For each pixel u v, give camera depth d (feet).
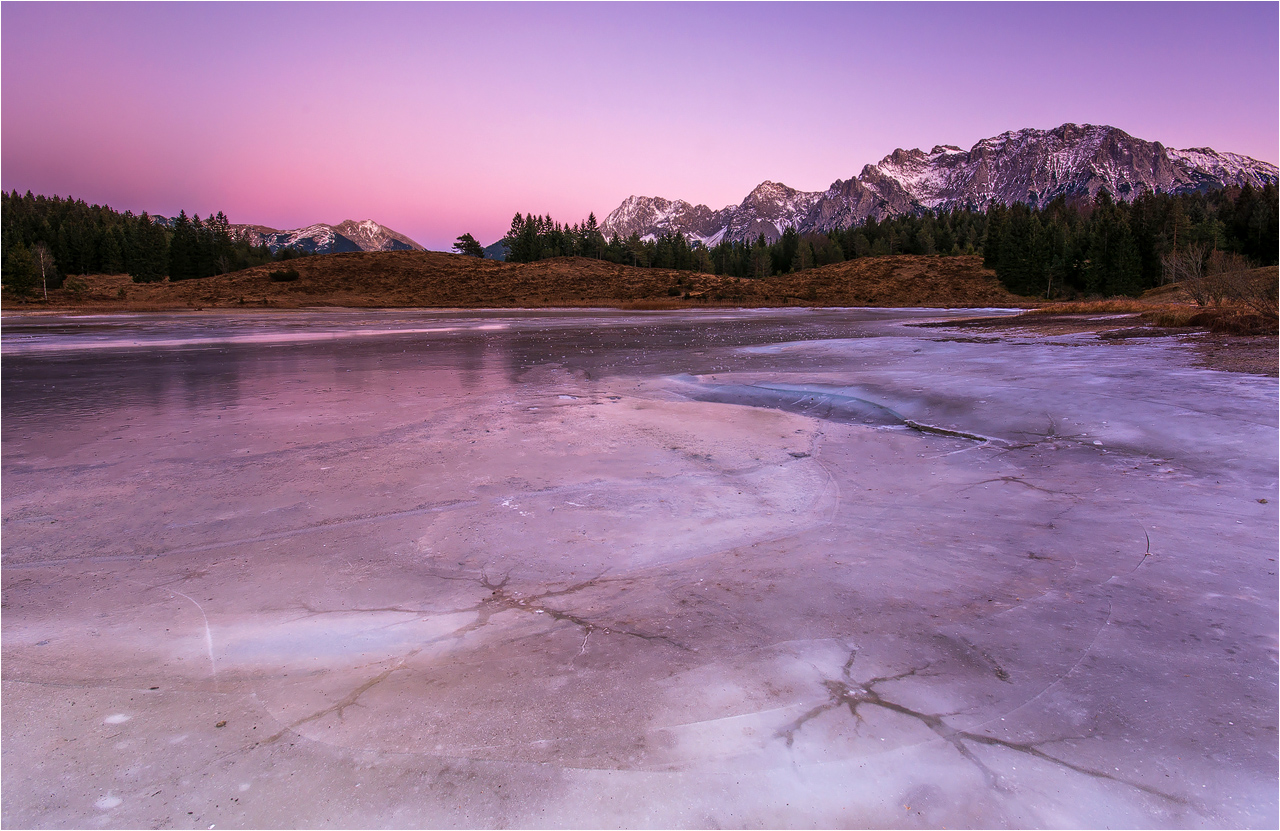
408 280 254.47
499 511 14.98
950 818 5.92
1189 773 6.40
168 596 10.82
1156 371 32.91
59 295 216.13
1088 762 6.59
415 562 12.16
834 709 7.49
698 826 5.87
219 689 8.14
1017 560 11.81
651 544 12.98
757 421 25.63
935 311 161.58
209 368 44.39
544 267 281.74
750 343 63.36
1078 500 15.20
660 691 7.89
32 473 18.47
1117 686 7.82
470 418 26.25
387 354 54.49
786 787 6.31
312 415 26.96
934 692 7.79
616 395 32.35
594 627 9.58
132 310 168.86
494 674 8.34
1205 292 75.66
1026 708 7.45
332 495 16.28
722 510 15.02
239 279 246.06
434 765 6.68
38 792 6.34
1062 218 353.92
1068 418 23.73
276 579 11.44
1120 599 10.09
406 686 8.12
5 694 8.05
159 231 329.93
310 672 8.50
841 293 241.76
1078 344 49.78
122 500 15.98
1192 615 9.50
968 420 24.75
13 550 12.89
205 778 6.53
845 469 18.58
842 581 11.06
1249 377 29.09
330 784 6.43
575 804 6.13
